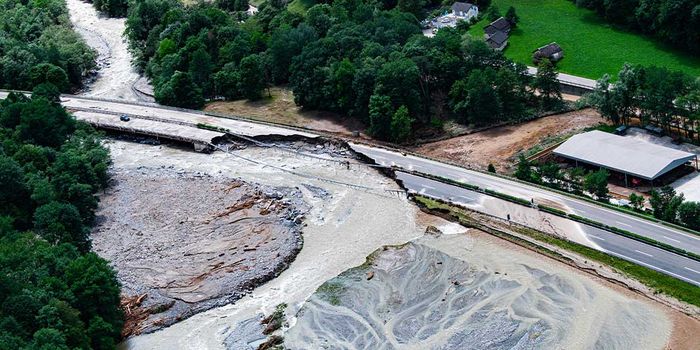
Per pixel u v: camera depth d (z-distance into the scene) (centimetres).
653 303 11888
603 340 11138
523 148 17850
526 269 12912
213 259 13988
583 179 15962
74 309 11094
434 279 12900
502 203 14975
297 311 12419
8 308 10588
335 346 11506
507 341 11244
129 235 14988
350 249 14062
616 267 12756
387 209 15238
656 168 16062
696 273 12425
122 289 13200
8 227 12950
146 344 11912
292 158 17675
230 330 12112
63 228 13312
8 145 16075
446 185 15862
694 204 13838
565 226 14038
